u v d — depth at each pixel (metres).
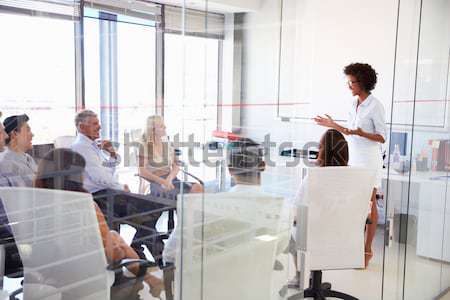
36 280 1.08
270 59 1.53
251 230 1.58
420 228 2.66
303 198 1.94
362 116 3.10
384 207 2.66
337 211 2.16
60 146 1.07
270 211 1.67
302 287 1.98
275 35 1.54
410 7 2.56
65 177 1.08
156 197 1.27
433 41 2.64
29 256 1.06
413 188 2.60
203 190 1.38
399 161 2.66
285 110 1.66
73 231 1.12
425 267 2.73
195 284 1.41
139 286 1.26
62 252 1.11
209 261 1.45
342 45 4.02
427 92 2.69
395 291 2.53
